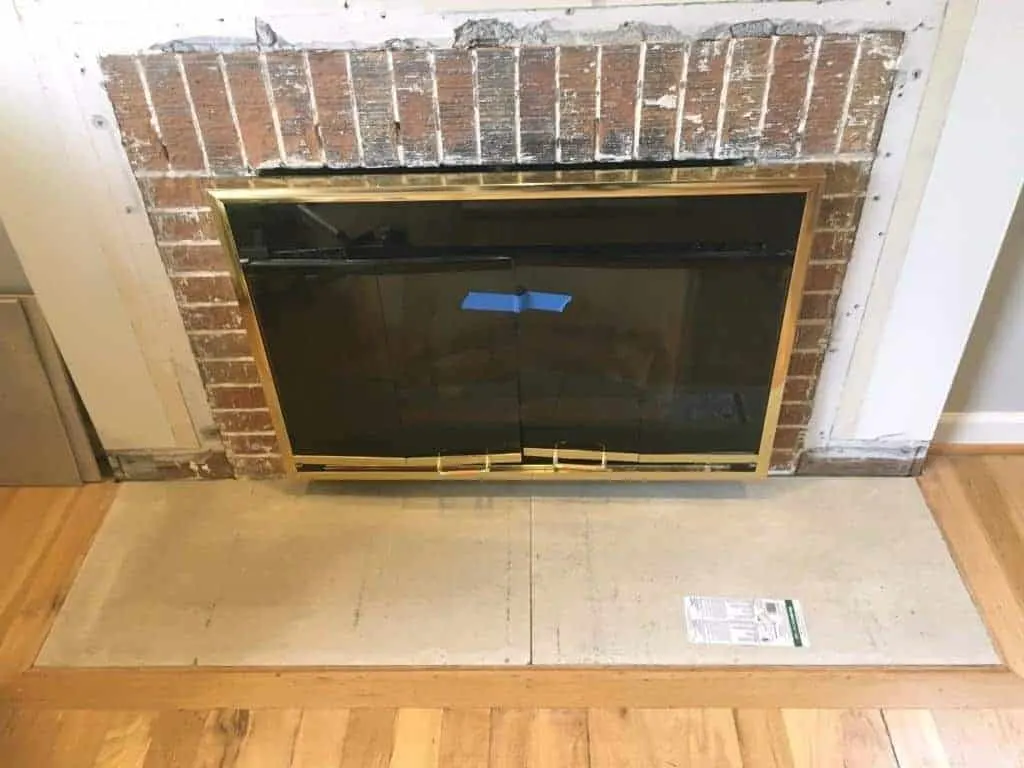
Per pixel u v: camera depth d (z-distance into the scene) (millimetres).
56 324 1712
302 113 1461
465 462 1827
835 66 1398
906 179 1515
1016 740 1473
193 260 1633
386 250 1525
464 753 1475
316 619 1680
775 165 1502
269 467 1957
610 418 1767
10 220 1564
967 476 1936
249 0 1344
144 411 1856
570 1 1339
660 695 1545
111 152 1500
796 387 1800
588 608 1679
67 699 1572
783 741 1479
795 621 1650
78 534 1862
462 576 1743
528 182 1435
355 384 1718
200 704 1557
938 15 1339
